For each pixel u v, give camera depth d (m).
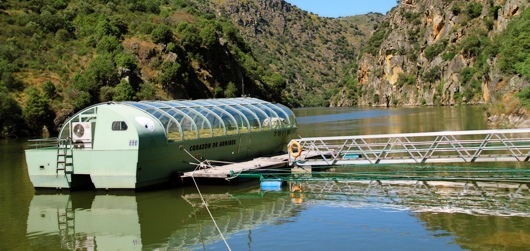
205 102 42.56
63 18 143.75
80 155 32.69
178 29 157.88
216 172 33.53
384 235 22.08
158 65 137.25
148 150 31.86
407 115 131.25
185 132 35.31
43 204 30.39
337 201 29.05
